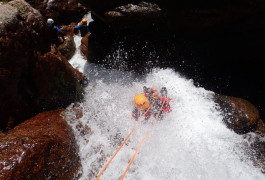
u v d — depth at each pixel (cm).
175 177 524
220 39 680
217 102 637
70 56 884
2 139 440
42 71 565
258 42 640
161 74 764
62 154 453
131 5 659
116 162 545
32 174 395
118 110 662
